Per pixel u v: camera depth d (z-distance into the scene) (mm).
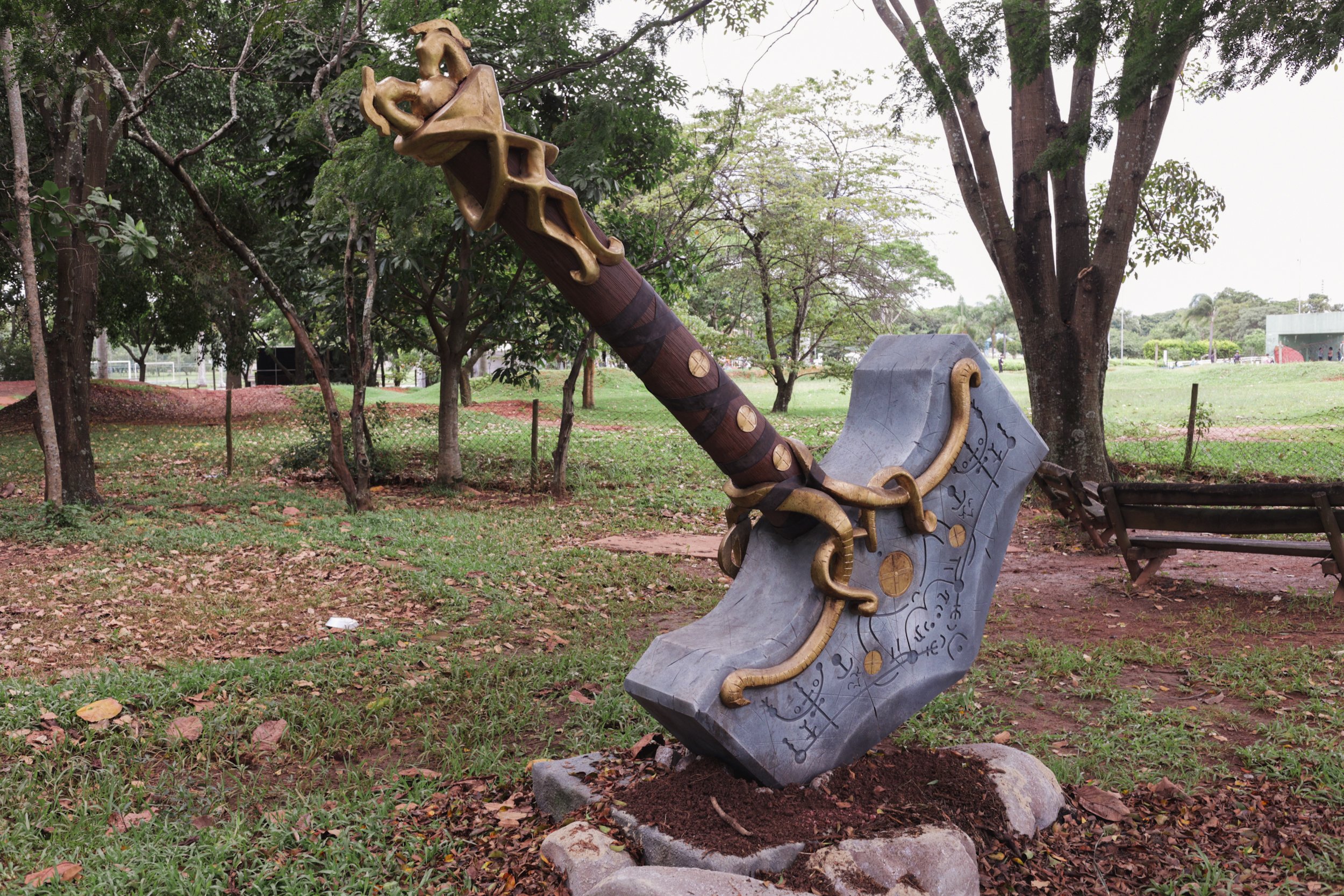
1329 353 71938
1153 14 8781
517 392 31000
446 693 5438
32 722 4746
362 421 12078
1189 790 3967
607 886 2904
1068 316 11703
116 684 5297
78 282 12219
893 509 3736
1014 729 4777
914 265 30000
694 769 3570
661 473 16172
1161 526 7391
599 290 2959
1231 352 87812
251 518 11266
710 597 7934
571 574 8742
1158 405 26609
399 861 3494
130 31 9625
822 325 28109
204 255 21297
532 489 14188
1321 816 3674
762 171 22328
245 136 18297
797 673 3416
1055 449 11797
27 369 43531
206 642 6562
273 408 25469
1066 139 9766
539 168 2789
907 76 10961
